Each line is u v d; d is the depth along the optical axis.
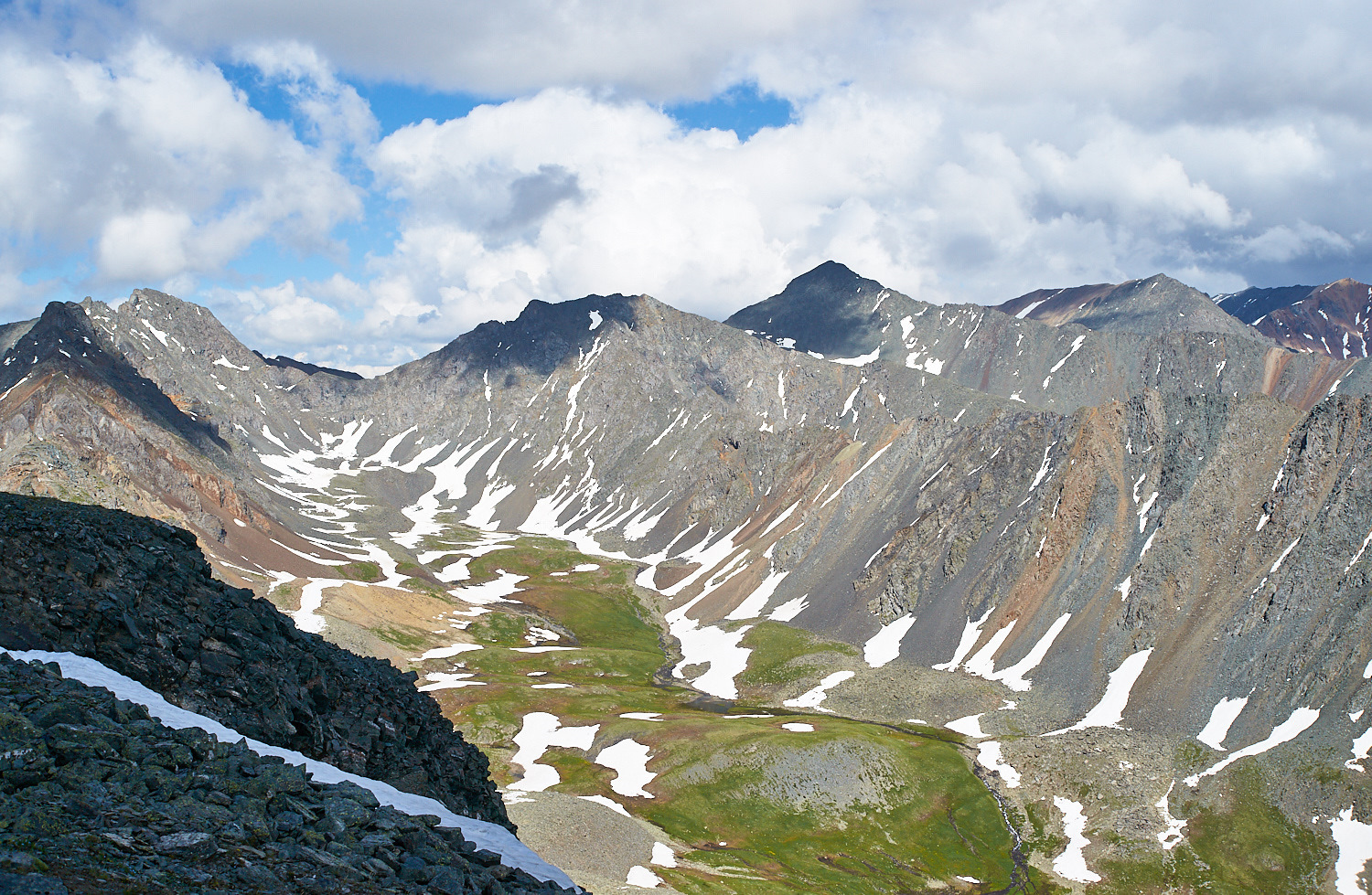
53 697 27.70
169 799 23.94
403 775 45.53
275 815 25.52
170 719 32.53
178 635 39.66
